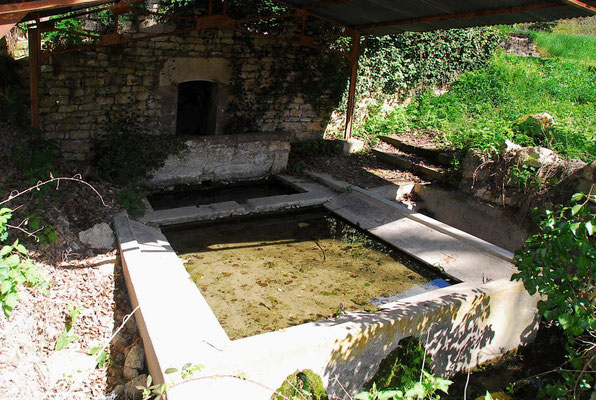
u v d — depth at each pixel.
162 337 4.02
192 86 9.51
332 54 9.80
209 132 9.44
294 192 8.49
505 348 5.33
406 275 6.01
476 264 5.92
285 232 7.06
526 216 7.05
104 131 7.99
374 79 10.59
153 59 8.09
